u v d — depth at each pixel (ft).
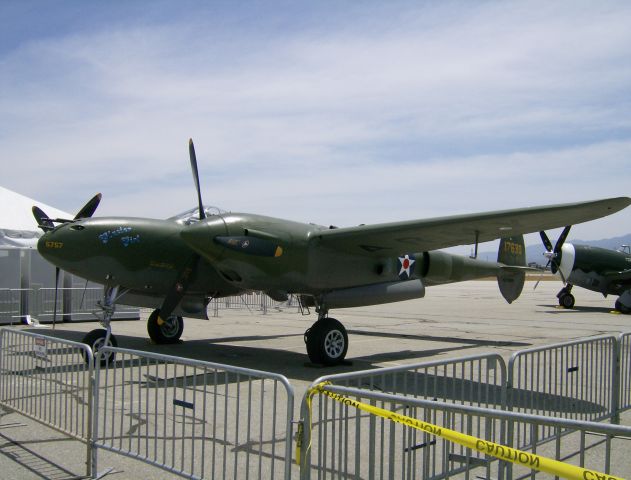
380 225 30.19
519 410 17.72
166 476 15.23
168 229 33.32
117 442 17.54
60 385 17.81
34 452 17.06
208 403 22.70
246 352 38.01
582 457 10.20
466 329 53.52
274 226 30.91
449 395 23.80
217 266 30.45
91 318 56.75
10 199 64.64
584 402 20.08
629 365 22.40
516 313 73.46
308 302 36.50
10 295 52.54
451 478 15.19
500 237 31.68
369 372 13.94
